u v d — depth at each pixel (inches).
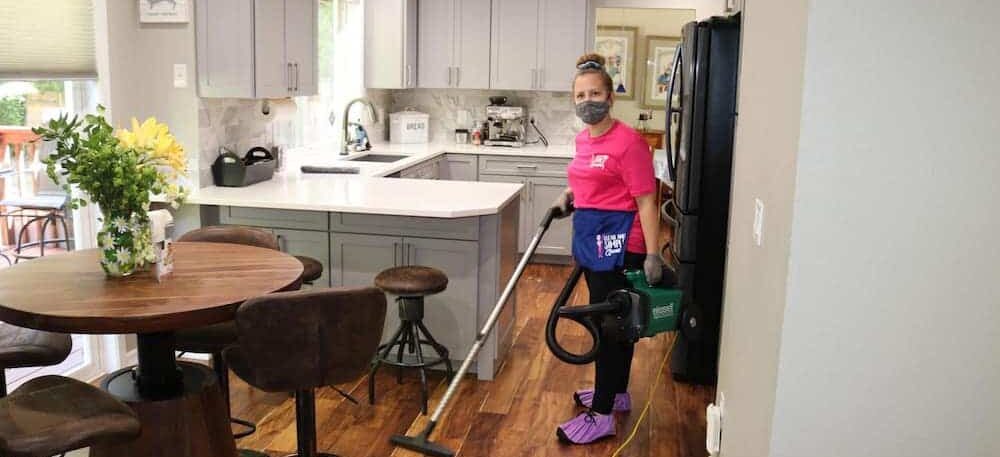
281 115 189.2
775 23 78.1
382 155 236.4
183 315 92.2
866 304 65.6
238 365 101.0
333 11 241.8
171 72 160.2
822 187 64.6
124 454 100.7
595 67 123.8
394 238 154.9
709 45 149.6
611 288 129.5
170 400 100.9
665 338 188.4
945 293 64.6
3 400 78.6
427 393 145.0
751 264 87.0
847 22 62.6
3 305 92.6
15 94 139.3
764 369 74.9
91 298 96.2
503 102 266.4
